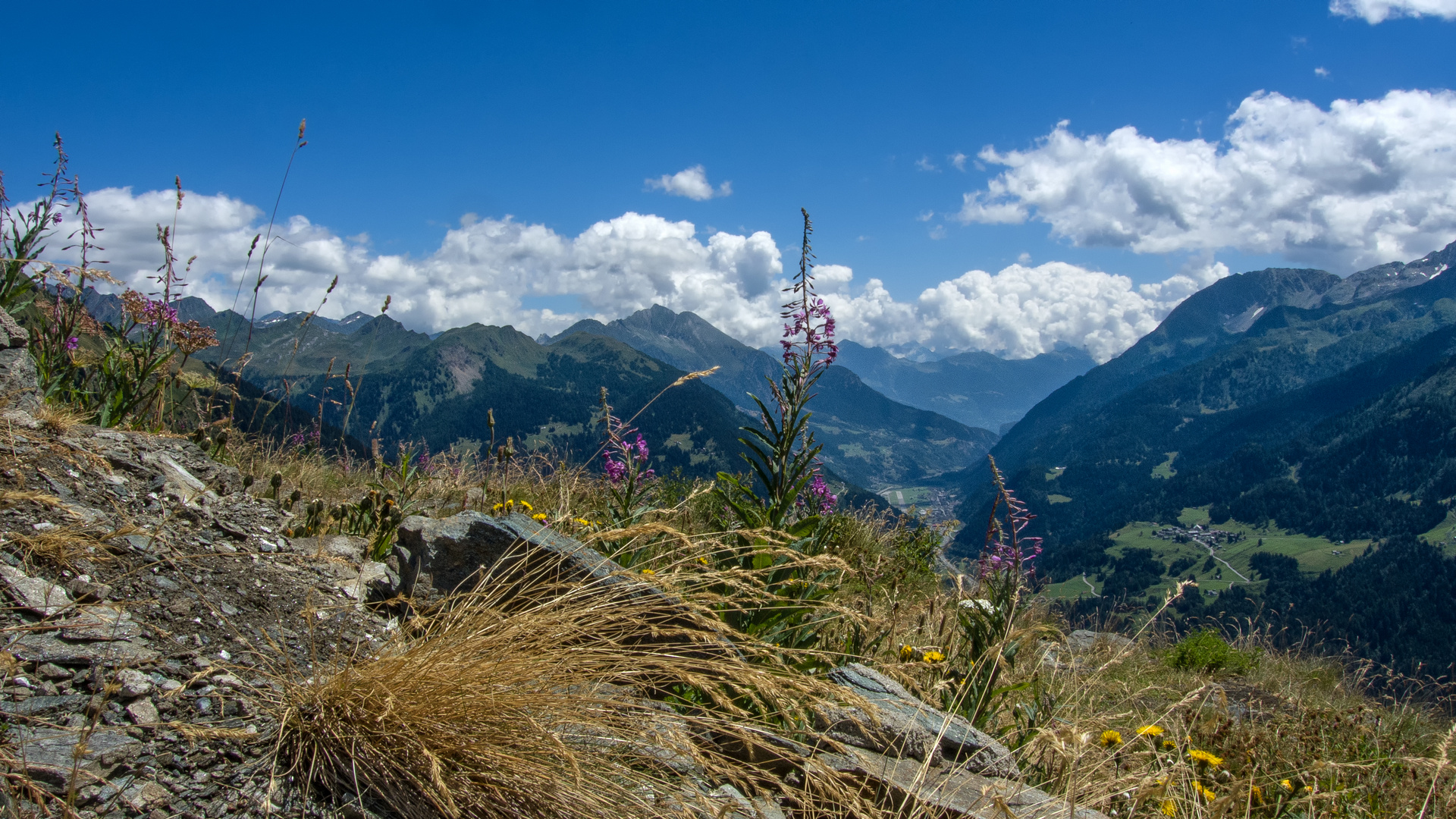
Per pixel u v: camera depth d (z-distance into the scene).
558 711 2.42
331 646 2.83
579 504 5.80
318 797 2.05
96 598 2.47
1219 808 3.55
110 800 1.70
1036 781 3.85
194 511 3.56
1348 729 6.18
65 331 4.88
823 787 2.67
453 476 6.61
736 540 4.00
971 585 5.50
